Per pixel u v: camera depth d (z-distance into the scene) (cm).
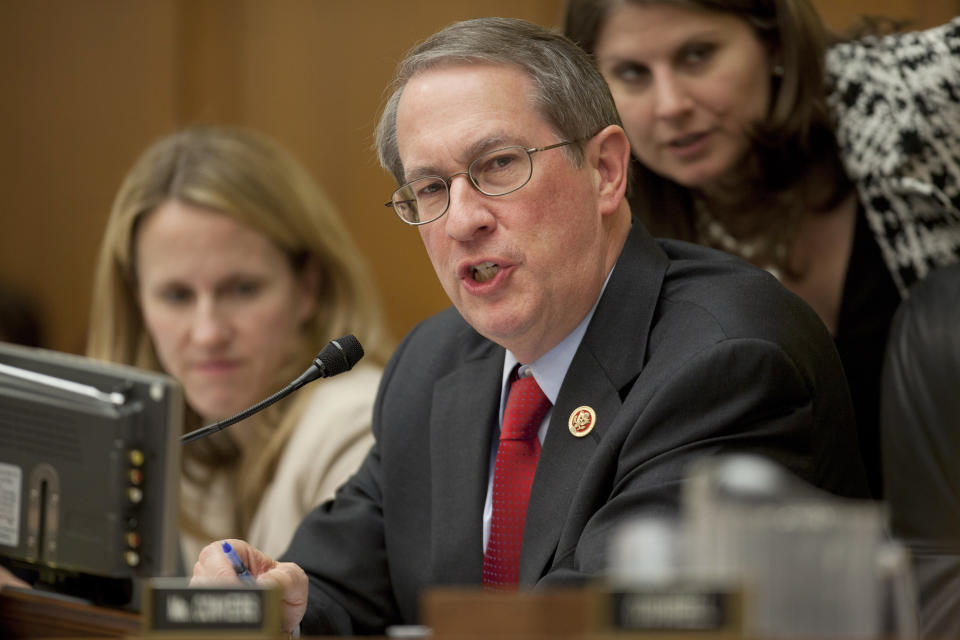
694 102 579
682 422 382
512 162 404
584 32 599
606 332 419
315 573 459
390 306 1099
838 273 592
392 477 470
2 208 1166
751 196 593
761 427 382
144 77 1151
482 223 403
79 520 336
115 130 1155
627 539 267
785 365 385
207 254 651
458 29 422
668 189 612
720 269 428
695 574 245
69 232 1155
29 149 1166
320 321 673
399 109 422
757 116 581
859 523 237
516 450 429
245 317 655
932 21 918
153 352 676
